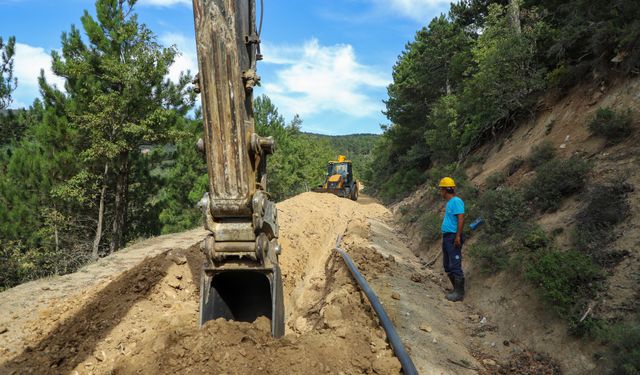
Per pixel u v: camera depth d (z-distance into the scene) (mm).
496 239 6969
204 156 4652
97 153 15453
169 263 7562
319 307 6230
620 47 8820
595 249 5105
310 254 10219
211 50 4168
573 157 7285
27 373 4539
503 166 10781
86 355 4945
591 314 4277
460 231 6445
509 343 4855
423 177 23203
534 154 9031
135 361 4168
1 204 15234
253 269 4559
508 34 12875
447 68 25156
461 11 26109
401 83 29031
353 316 5352
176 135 16922
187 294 7055
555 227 6117
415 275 7586
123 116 16094
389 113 30016
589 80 9805
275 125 29375
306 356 4047
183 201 19547
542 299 4895
